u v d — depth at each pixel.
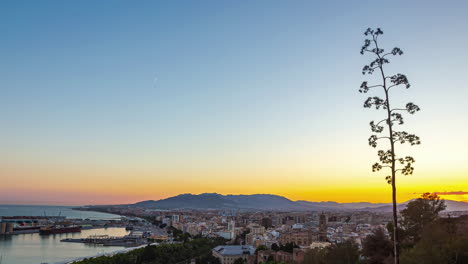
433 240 137.50
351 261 182.12
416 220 167.62
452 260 130.62
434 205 169.62
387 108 81.44
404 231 162.50
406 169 79.88
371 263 143.38
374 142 82.38
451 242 135.25
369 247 145.25
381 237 145.00
